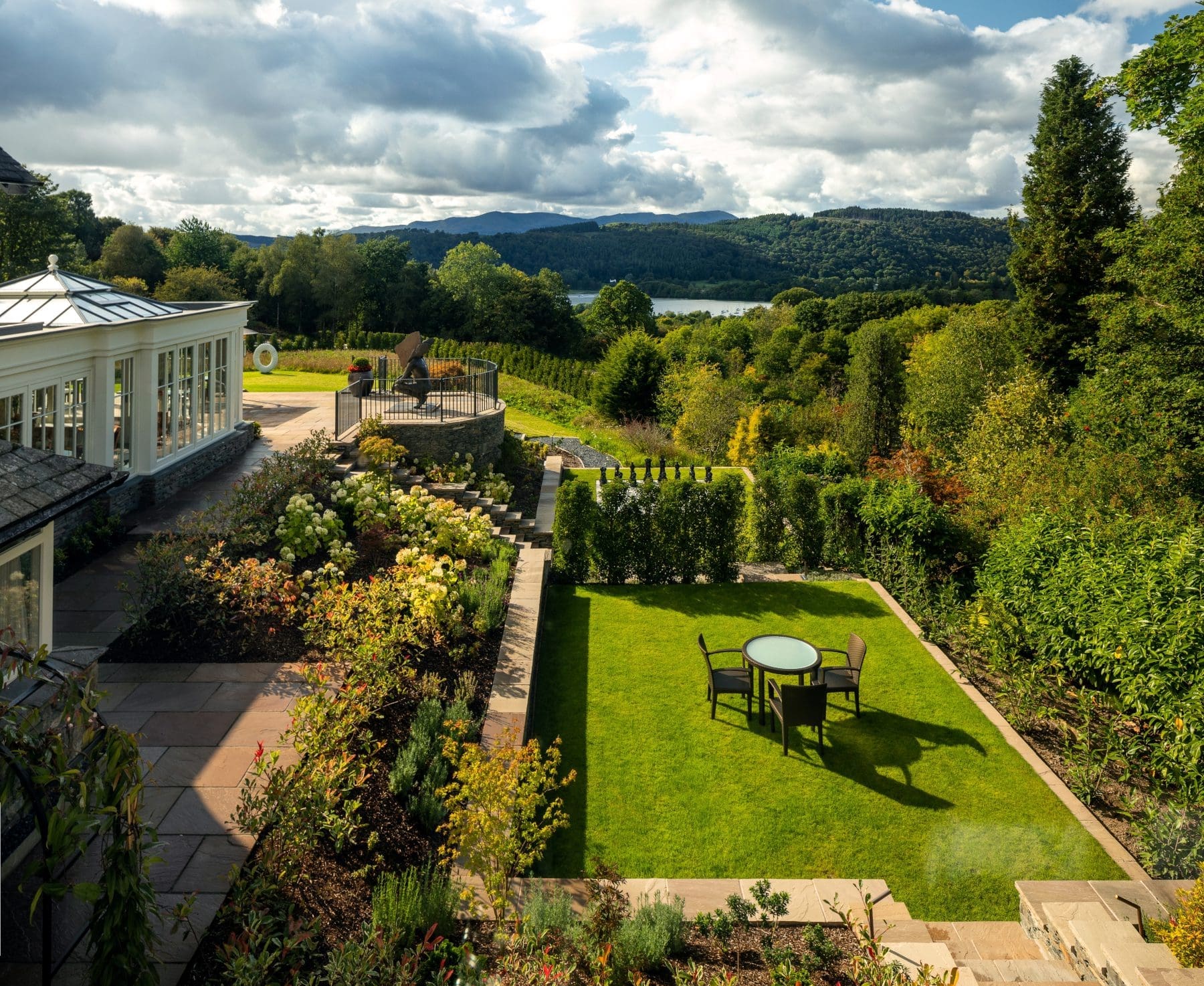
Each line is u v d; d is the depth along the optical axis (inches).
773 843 289.3
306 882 231.8
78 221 2215.8
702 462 1133.7
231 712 316.8
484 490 689.6
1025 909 246.1
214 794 263.9
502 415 797.2
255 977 177.2
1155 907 236.2
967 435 978.7
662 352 1502.2
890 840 291.1
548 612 495.5
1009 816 305.6
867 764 339.3
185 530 431.8
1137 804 314.5
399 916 214.1
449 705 343.0
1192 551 347.3
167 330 550.3
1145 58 650.8
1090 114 1047.0
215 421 647.1
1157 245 727.1
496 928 214.1
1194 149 672.4
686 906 248.7
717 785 324.5
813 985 203.2
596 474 912.9
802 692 335.9
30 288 513.0
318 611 363.3
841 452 983.0
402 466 664.4
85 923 197.9
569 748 350.3
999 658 401.1
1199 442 700.0
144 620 379.2
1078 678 413.4
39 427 441.1
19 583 236.2
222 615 388.8
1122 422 753.6
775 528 597.3
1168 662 319.3
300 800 230.4
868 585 538.3
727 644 450.0
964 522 560.1
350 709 287.1
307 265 2625.5
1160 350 735.7
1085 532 421.7
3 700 155.9
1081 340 1058.7
